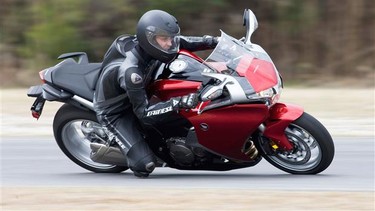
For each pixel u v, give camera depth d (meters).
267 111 23.91
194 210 21.09
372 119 39.28
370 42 63.50
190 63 24.58
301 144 24.89
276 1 64.75
